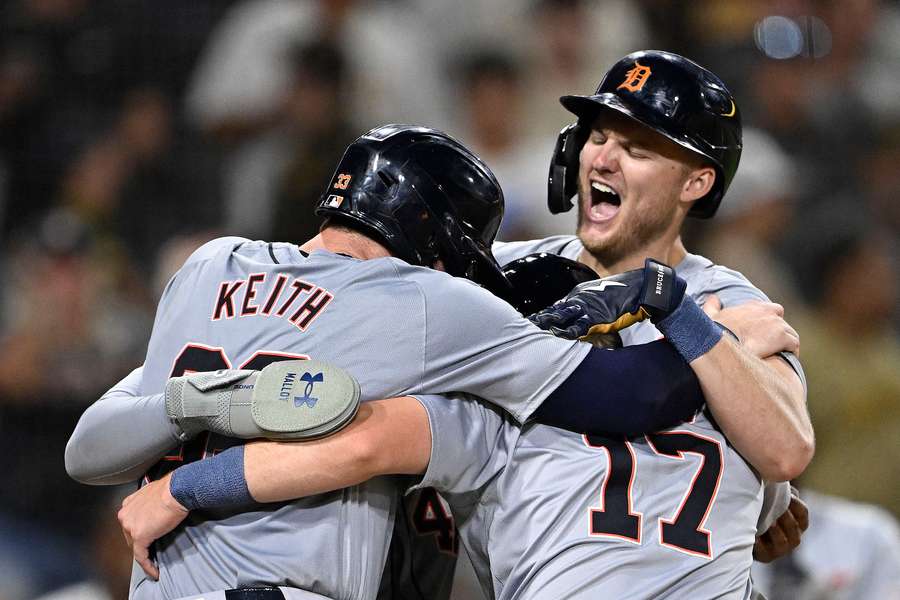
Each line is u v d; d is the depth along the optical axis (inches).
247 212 987.9
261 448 403.2
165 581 422.0
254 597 401.1
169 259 944.3
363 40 1048.2
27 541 857.5
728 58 1133.7
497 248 526.0
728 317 459.5
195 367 424.8
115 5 1096.2
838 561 644.1
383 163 436.5
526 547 428.8
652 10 1111.0
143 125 1042.7
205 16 1090.1
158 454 424.2
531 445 439.5
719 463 441.4
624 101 468.8
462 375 418.3
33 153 1047.0
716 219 950.4
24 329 890.1
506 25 1080.8
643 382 423.5
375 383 412.8
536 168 932.0
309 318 418.6
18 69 1066.7
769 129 1117.1
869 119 1139.9
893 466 766.5
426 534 467.5
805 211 1042.1
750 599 450.6
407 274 422.3
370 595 421.4
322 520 410.9
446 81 1086.4
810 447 439.5
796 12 1152.8
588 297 430.3
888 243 1039.0
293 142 963.3
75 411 882.1
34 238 961.5
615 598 417.1
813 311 826.8
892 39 1194.6
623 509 427.8
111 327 916.0
